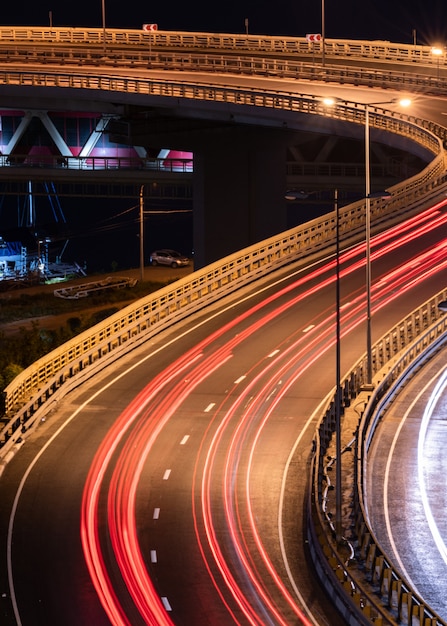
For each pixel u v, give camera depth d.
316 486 57.09
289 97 120.50
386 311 86.12
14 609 47.44
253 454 65.19
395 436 68.38
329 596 49.06
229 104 124.88
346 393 71.25
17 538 55.22
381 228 103.19
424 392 74.44
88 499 59.75
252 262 94.31
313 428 68.44
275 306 88.75
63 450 66.12
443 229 101.81
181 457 64.94
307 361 78.44
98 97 130.25
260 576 51.12
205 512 58.16
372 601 45.28
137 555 53.16
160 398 73.62
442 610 49.09
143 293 132.12
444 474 63.44
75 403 73.19
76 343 78.44
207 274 90.38
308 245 99.50
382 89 131.00
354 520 55.38
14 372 78.31
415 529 57.16
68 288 132.38
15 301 131.62
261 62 136.25
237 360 79.25
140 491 60.69
